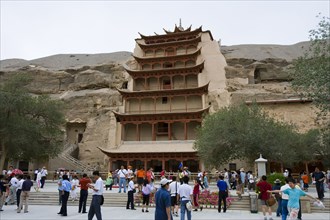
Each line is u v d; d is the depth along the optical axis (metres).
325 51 22.55
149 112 62.62
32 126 40.47
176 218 17.31
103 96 67.69
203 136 38.88
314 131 43.91
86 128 64.94
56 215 18.19
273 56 76.88
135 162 56.47
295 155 39.38
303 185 34.00
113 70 73.88
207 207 22.80
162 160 51.59
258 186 17.81
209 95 60.22
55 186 36.94
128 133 61.69
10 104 38.97
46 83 76.88
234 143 35.91
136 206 23.98
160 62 70.00
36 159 45.38
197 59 69.56
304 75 21.83
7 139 39.75
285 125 41.31
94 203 13.50
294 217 12.54
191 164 54.62
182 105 61.88
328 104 20.92
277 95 57.88
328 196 26.22
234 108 41.25
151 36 76.81
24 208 20.72
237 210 21.92
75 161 57.53
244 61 71.94
